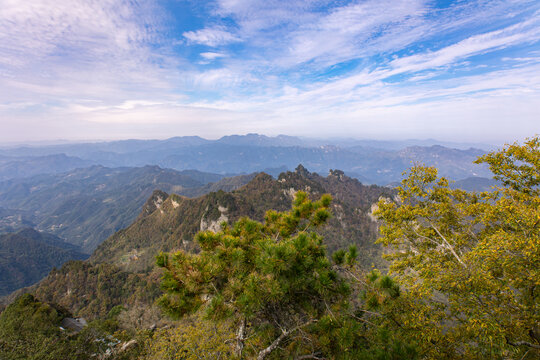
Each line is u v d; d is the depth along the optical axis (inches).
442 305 380.2
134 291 3029.0
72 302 3129.9
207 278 225.3
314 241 280.8
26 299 1395.2
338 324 225.9
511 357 299.6
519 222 325.4
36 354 941.2
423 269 407.2
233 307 227.5
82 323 1501.0
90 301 3090.6
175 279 225.0
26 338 1033.5
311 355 238.8
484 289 306.3
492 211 401.1
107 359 1037.8
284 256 217.8
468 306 317.7
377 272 267.0
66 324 1428.4
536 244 276.4
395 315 318.0
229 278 245.3
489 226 442.9
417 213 513.7
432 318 347.6
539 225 298.5
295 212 312.8
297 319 264.8
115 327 1411.2
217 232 279.9
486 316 298.5
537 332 291.0
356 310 251.6
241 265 251.0
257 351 282.5
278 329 273.6
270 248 223.1
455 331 343.0
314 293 257.3
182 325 797.2
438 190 513.0
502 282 311.3
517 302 312.2
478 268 322.0
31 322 1157.1
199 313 231.9
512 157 464.4
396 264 539.8
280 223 318.0
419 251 534.0
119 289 3147.1
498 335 277.7
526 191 444.5
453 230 546.6
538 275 279.0
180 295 221.6
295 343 256.7
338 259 266.7
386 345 227.0
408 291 389.1
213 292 235.1
